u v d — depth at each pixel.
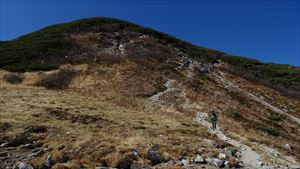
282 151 25.72
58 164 14.81
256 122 34.72
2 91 32.09
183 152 18.67
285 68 71.56
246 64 71.38
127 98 36.66
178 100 37.47
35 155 16.02
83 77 41.84
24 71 42.47
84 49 53.38
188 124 28.61
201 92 42.56
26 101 28.08
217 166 17.47
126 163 15.98
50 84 38.97
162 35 72.62
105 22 72.12
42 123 20.95
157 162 17.09
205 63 62.59
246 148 23.62
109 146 17.33
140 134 22.19
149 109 34.19
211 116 28.84
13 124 19.61
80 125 22.20
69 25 68.12
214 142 22.55
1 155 15.67
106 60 48.78
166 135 23.05
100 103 32.84
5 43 58.34
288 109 46.09
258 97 48.41
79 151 16.50
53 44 53.34
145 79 43.16
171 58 58.56
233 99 42.53
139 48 58.97
